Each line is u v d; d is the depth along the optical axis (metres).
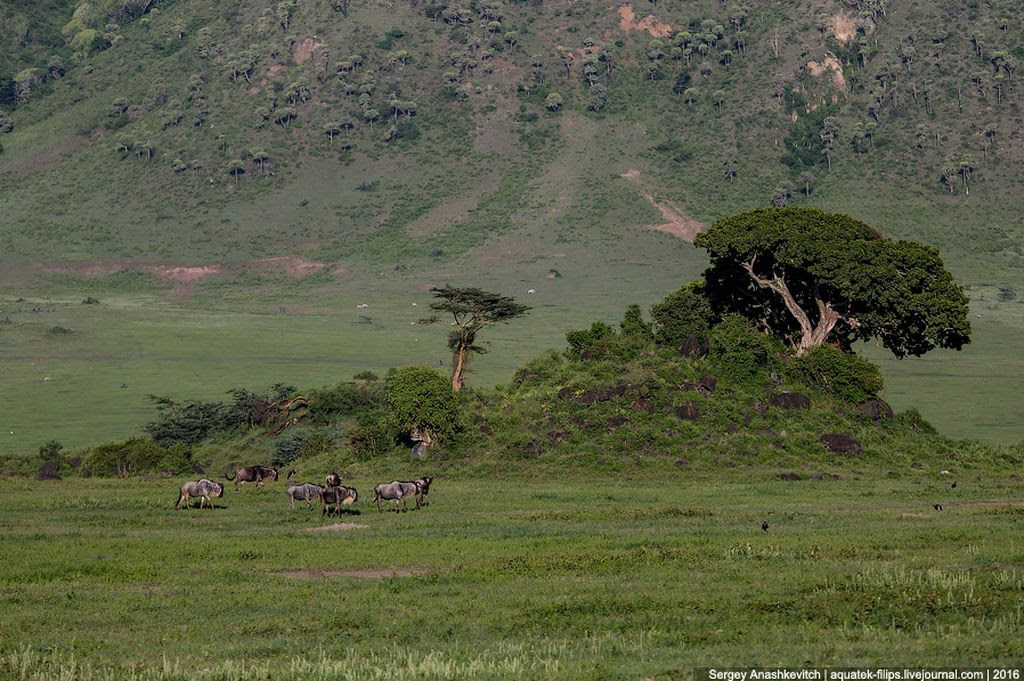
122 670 74.00
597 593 97.31
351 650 78.75
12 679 72.06
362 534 140.88
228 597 98.31
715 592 96.56
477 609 92.06
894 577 97.56
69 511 171.88
